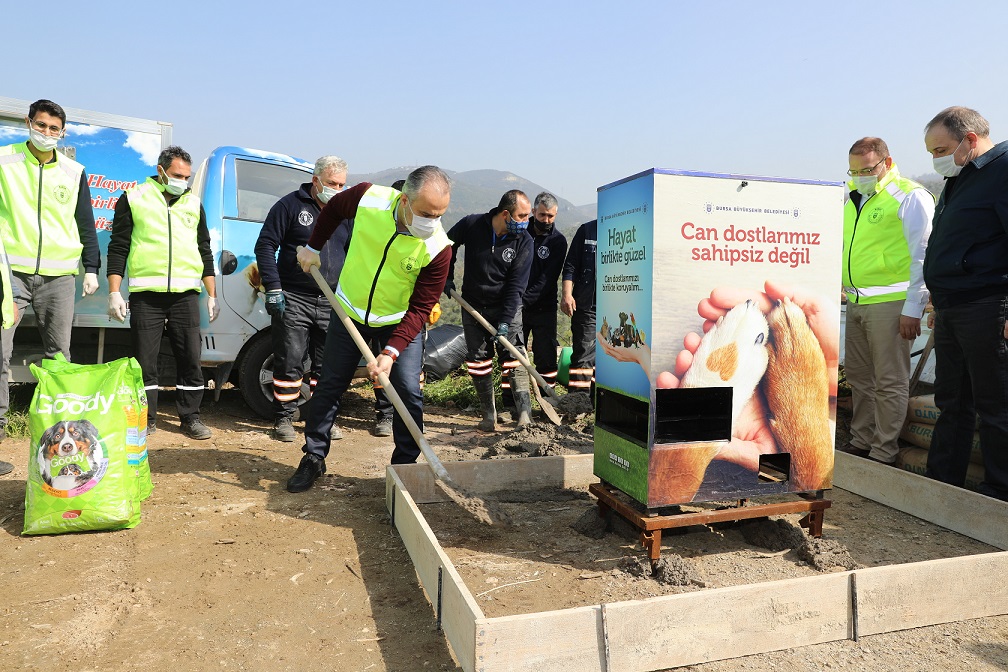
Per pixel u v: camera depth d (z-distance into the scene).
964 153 3.72
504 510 3.86
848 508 3.98
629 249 3.11
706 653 2.36
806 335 3.18
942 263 3.85
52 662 2.28
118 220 4.85
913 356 5.58
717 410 3.19
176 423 5.69
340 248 5.31
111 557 3.09
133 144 5.53
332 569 3.05
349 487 4.25
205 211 5.45
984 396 3.78
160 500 3.85
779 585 2.43
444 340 7.95
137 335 5.04
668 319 2.95
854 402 5.09
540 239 6.10
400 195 3.59
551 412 5.38
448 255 3.78
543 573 3.04
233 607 2.68
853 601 2.54
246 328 5.66
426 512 3.81
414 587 2.89
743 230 3.03
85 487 3.29
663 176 2.90
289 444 5.24
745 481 3.17
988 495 3.80
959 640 2.54
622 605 2.24
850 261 4.84
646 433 3.10
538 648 2.16
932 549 3.39
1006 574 2.74
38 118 4.37
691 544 3.39
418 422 4.08
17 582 2.82
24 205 4.46
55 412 3.32
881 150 4.58
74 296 4.83
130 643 2.41
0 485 3.95
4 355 4.64
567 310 6.17
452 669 2.30
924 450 4.68
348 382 4.21
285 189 5.96
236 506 3.82
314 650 2.40
